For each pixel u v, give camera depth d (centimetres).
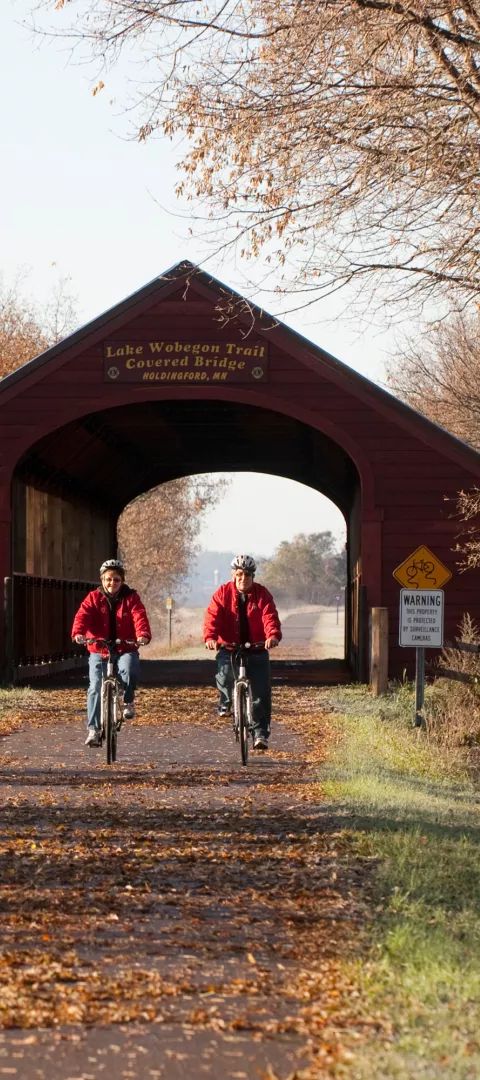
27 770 2792
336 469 6278
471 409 7631
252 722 2897
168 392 5081
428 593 3653
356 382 5091
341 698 4438
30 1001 1199
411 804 2314
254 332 5084
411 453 5094
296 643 15288
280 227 3338
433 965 1271
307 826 2102
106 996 1222
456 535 5078
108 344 5100
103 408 5081
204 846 1938
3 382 5081
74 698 4544
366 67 3228
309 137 3269
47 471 5631
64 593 6262
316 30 3147
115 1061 1055
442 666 4009
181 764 2903
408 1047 1066
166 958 1354
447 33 3225
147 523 14225
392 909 1536
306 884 1694
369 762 2884
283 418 5653
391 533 5100
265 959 1352
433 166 3278
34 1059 1059
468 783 2778
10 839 1980
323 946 1401
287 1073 1029
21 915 1517
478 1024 1126
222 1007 1194
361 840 1961
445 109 3338
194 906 1577
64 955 1360
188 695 4641
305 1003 1208
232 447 6812
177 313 5103
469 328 7719
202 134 3272
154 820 2159
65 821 2145
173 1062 1052
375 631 4472
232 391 5091
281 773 2755
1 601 4981
